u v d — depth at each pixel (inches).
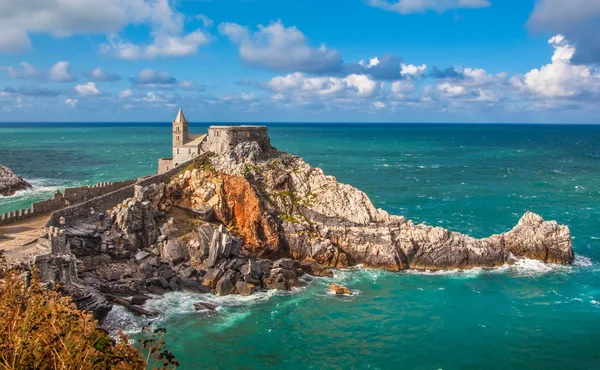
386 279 2893.7
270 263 2883.9
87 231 2529.5
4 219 2615.7
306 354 2034.9
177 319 2240.4
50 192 4950.8
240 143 3575.3
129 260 2591.0
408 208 4645.7
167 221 2933.1
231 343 2084.2
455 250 3102.9
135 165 7554.1
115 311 2178.9
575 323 2361.0
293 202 3307.1
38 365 805.2
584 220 4215.1
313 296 2605.8
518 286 2810.0
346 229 3154.5
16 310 875.4
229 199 3157.0
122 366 869.8
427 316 2416.3
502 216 4330.7
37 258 1934.1
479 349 2121.1
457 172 7293.3
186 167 3464.6
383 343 2148.1
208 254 2751.0
